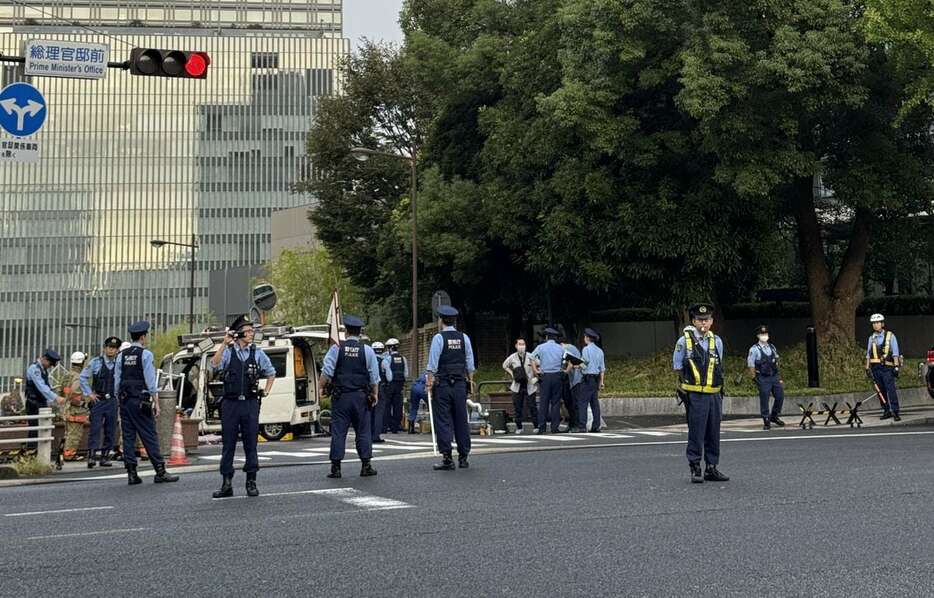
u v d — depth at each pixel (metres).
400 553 8.57
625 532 9.41
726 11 28.55
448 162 44.50
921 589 7.04
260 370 13.36
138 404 15.35
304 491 13.19
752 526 9.67
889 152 31.28
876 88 30.22
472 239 40.53
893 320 42.56
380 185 54.81
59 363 21.66
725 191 32.09
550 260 35.94
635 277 33.81
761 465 15.07
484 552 8.54
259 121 153.75
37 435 19.17
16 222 151.12
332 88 154.25
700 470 13.20
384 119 56.06
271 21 192.12
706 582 7.30
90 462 19.48
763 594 6.93
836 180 31.28
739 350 44.44
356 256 53.88
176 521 10.71
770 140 30.08
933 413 26.62
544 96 33.22
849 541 8.84
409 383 37.47
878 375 24.44
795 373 33.41
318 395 28.83
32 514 11.73
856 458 15.70
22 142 17.83
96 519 11.09
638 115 32.59
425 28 50.50
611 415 31.42
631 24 28.98
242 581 7.61
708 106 27.52
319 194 55.09
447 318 15.70
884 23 25.97
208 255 152.00
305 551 8.75
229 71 154.00
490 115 39.00
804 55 26.92
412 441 24.11
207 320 93.50
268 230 152.50
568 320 44.66
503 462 16.44
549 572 7.71
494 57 40.69
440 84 43.88
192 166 152.88
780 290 47.66
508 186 38.88
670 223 32.22
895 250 36.69
